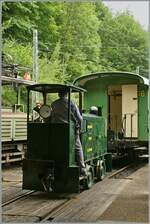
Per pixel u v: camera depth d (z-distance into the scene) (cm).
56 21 3569
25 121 1518
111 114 1788
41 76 2609
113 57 4322
